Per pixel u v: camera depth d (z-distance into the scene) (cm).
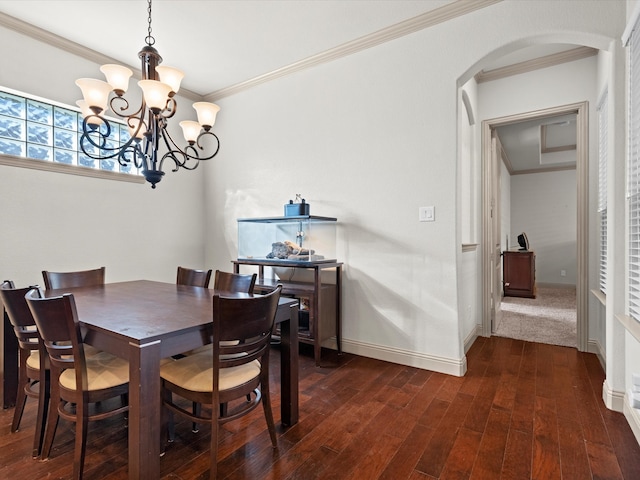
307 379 259
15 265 281
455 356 265
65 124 321
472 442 178
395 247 291
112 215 345
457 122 264
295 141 350
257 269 377
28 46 286
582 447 173
